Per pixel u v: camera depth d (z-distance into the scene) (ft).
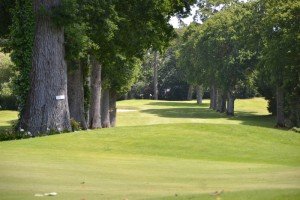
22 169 39.09
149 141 71.26
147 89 417.69
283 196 23.86
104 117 152.15
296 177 36.14
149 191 29.17
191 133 78.33
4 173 36.52
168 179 35.45
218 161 54.85
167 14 105.60
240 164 50.67
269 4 174.50
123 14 100.94
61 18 82.64
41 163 43.83
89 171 39.27
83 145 66.44
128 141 70.90
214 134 78.59
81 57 96.99
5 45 101.55
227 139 75.82
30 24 86.58
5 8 96.22
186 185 32.12
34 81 85.71
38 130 84.94
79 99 110.93
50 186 30.89
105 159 50.80
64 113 86.94
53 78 85.46
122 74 141.38
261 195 24.63
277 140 79.20
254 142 75.25
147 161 50.55
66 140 69.77
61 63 86.69
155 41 106.42
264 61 180.14
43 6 82.84
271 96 240.32
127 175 37.47
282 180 34.30
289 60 160.15
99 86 128.67
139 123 210.38
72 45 88.38
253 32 199.82
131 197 26.63
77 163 45.19
